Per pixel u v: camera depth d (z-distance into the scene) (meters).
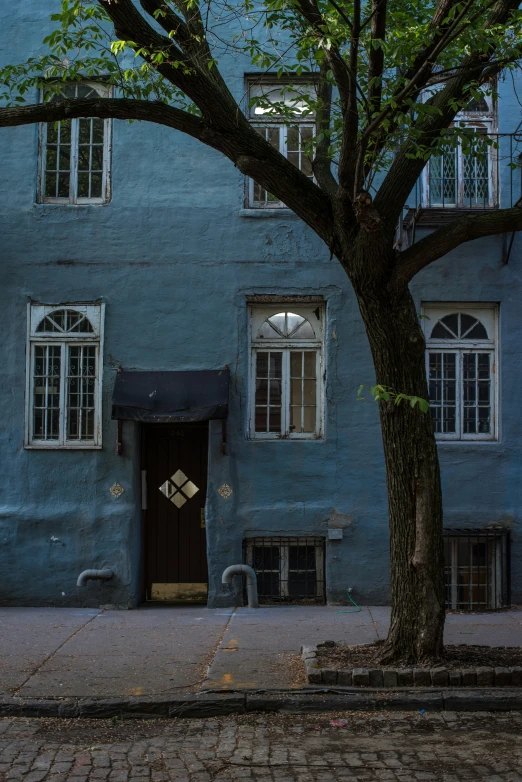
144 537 11.21
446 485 10.74
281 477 10.80
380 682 7.06
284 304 11.13
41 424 10.95
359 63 9.23
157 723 6.62
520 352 10.89
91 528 10.73
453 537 10.87
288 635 8.95
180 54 7.84
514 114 11.07
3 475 10.84
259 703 6.82
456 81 7.88
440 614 7.40
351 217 7.59
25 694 6.97
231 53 11.13
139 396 10.57
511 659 7.53
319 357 11.08
